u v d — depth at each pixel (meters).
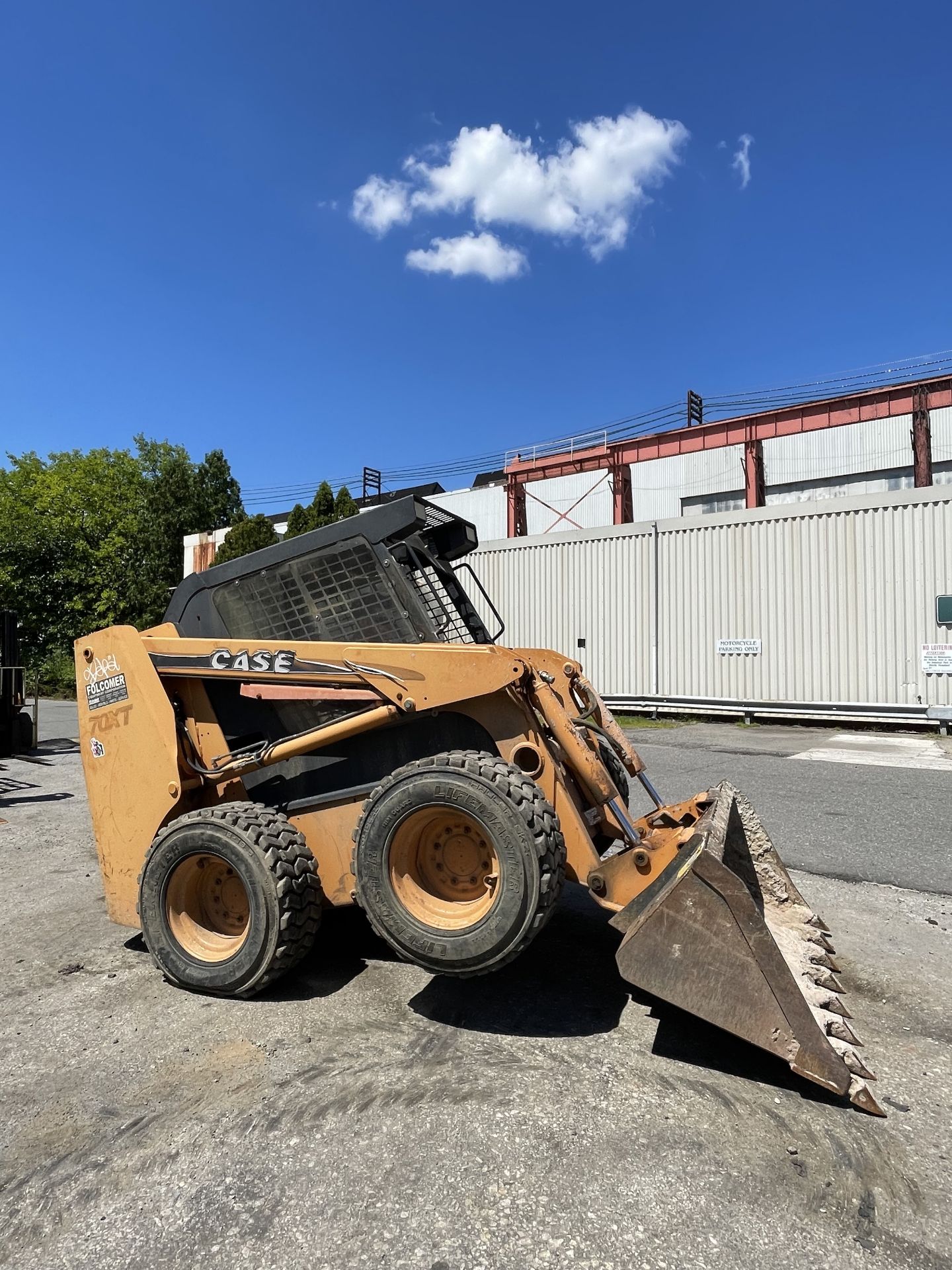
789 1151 2.28
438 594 4.21
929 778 8.27
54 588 31.95
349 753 3.65
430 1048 2.91
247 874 3.28
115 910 3.92
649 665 15.19
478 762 3.02
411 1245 1.92
